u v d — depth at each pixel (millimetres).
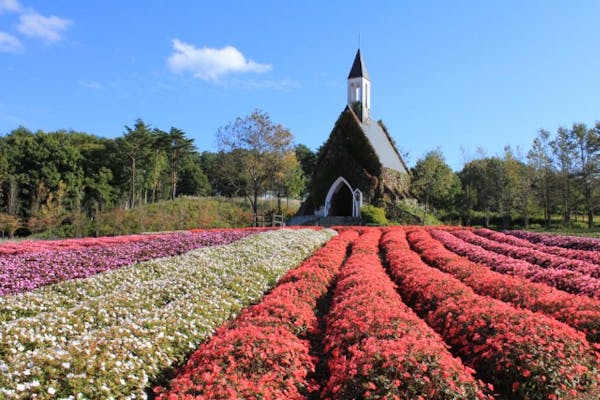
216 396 5047
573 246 21516
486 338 7172
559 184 46125
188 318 7988
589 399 6086
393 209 45188
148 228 42312
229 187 75750
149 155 67000
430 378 5340
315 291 10906
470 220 56812
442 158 53469
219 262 14531
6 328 6598
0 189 49250
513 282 10625
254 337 6621
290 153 58156
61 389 4961
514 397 6336
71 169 57656
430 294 10070
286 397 5535
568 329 7082
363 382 5336
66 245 22078
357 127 48594
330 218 45062
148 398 5664
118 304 8680
